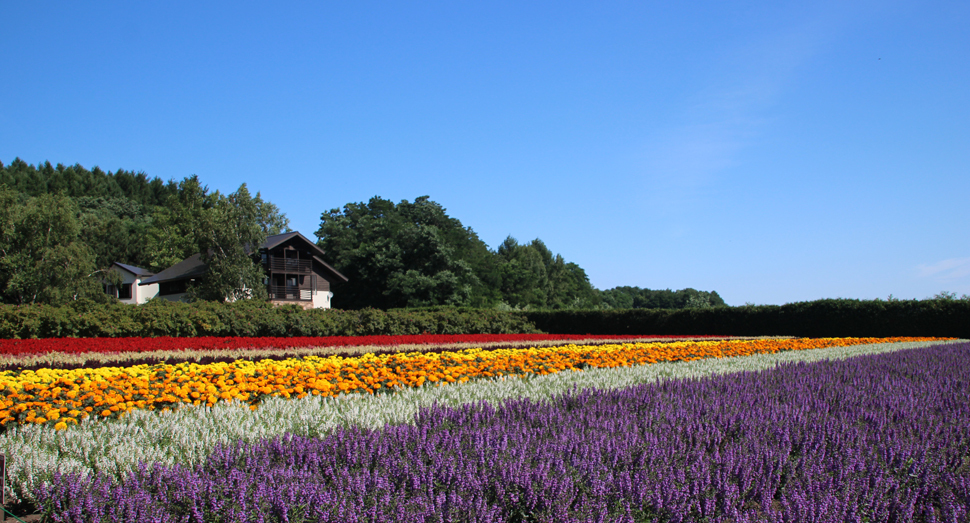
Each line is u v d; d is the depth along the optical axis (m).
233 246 31.03
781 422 5.11
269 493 3.09
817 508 3.22
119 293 47.75
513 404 5.59
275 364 8.61
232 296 30.89
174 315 16.58
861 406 6.15
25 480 3.57
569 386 7.59
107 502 3.11
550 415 5.07
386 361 9.15
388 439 4.11
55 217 33.47
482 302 49.25
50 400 5.36
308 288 40.75
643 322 30.66
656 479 3.53
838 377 8.76
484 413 5.18
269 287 37.78
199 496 3.14
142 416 5.27
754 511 3.36
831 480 3.60
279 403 5.88
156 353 12.41
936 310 23.11
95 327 15.28
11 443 4.24
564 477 3.45
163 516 2.99
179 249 52.88
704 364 11.27
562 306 70.44
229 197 31.95
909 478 4.03
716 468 3.80
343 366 8.22
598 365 11.03
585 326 32.81
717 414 5.37
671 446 4.22
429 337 19.30
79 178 80.75
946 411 6.22
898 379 8.88
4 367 9.38
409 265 47.12
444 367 8.83
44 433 4.57
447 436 4.23
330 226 56.62
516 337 21.84
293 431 4.68
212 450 3.92
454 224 58.03
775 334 26.89
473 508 3.10
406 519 2.91
